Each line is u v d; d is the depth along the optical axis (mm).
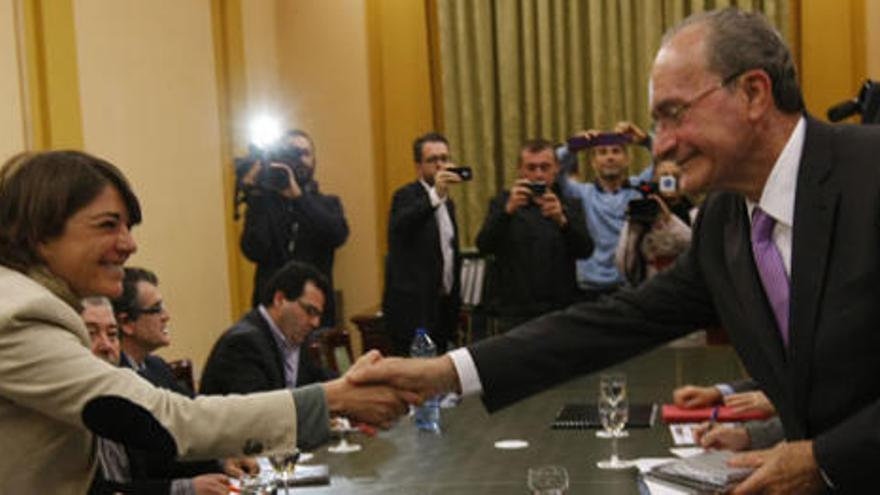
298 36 6898
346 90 6855
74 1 4637
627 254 4914
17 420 1715
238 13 6312
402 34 6902
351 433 3271
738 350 1790
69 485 1783
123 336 3338
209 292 5781
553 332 2061
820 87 6617
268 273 5281
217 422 1817
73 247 1755
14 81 4258
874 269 1551
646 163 6578
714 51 1617
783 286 1683
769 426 2658
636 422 3193
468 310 6234
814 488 1564
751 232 1745
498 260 5078
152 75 5293
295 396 1906
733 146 1627
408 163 6934
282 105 6922
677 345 5070
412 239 5125
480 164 6812
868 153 1610
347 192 6883
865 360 1561
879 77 6473
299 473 2723
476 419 3410
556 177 5379
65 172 1760
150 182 5215
